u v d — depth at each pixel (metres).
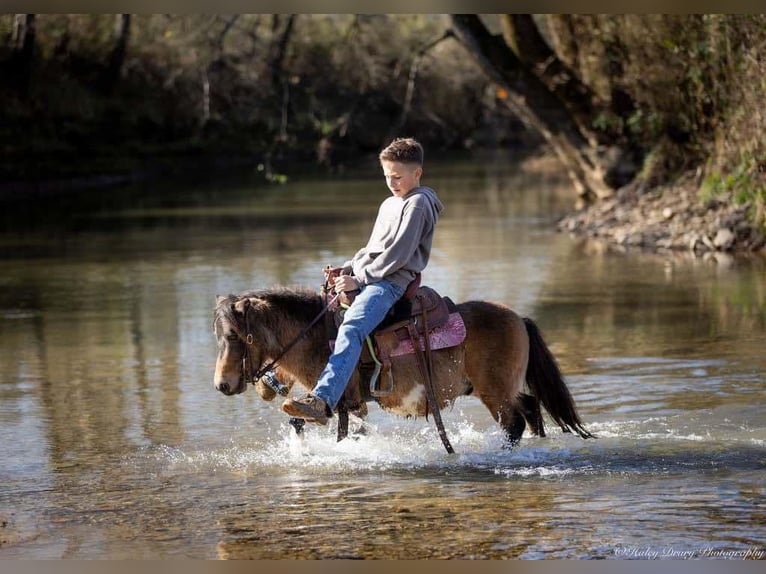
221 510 7.25
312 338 8.06
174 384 11.19
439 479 7.82
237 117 45.69
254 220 27.47
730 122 20.88
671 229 21.41
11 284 18.14
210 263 19.98
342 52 41.59
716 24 20.53
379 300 7.80
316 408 7.54
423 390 8.09
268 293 8.05
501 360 8.22
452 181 39.31
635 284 16.72
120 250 22.20
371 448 8.72
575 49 24.83
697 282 16.66
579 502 7.18
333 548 6.47
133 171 42.09
